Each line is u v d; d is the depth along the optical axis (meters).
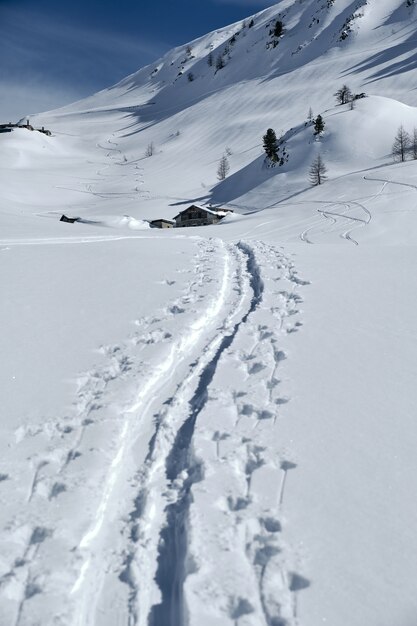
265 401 6.81
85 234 32.34
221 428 6.19
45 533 4.59
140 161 188.25
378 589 3.88
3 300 11.45
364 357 8.10
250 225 62.94
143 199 127.19
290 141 121.38
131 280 13.58
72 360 8.29
